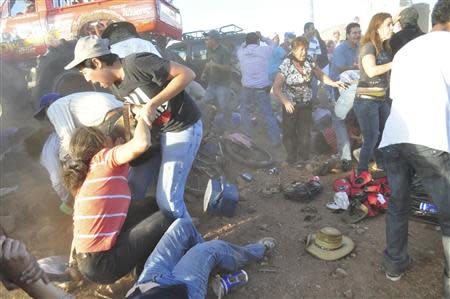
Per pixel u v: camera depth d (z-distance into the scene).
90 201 2.60
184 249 2.77
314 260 3.17
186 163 2.95
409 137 2.54
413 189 3.46
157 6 7.27
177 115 2.83
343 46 5.88
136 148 2.49
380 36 3.81
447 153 2.48
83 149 2.68
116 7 7.24
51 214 4.09
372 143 4.16
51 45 6.62
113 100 3.46
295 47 4.89
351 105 4.82
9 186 4.87
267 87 6.31
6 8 7.95
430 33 2.61
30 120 7.48
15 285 1.38
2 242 1.33
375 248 3.26
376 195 3.76
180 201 2.97
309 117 5.23
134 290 2.30
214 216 3.98
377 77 4.02
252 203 4.25
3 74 7.30
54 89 6.19
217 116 6.69
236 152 5.46
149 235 2.78
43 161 3.58
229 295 2.82
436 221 3.38
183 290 2.27
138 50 3.82
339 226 3.65
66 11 7.47
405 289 2.79
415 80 2.55
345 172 4.88
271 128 6.34
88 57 2.53
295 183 4.34
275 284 2.92
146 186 3.25
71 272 3.00
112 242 2.64
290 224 3.76
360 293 2.79
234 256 2.86
